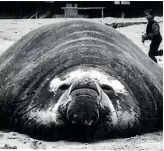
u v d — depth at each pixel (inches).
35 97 264.2
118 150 228.7
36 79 273.3
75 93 233.3
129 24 890.1
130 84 269.4
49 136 249.8
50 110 249.8
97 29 313.6
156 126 277.3
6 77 298.8
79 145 239.1
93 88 236.4
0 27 816.9
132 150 228.5
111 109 247.9
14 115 270.2
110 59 276.2
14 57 314.7
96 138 248.5
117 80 263.4
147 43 708.0
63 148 232.4
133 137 256.1
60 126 245.0
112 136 252.2
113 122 248.4
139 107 265.0
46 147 235.3
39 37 317.1
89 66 265.0
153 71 312.8
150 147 233.5
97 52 278.7
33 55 301.1
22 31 790.5
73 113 228.2
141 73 283.6
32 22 895.1
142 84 275.7
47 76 270.1
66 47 288.8
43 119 251.4
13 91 277.6
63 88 254.8
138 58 311.6
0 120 281.7
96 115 229.5
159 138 256.2
